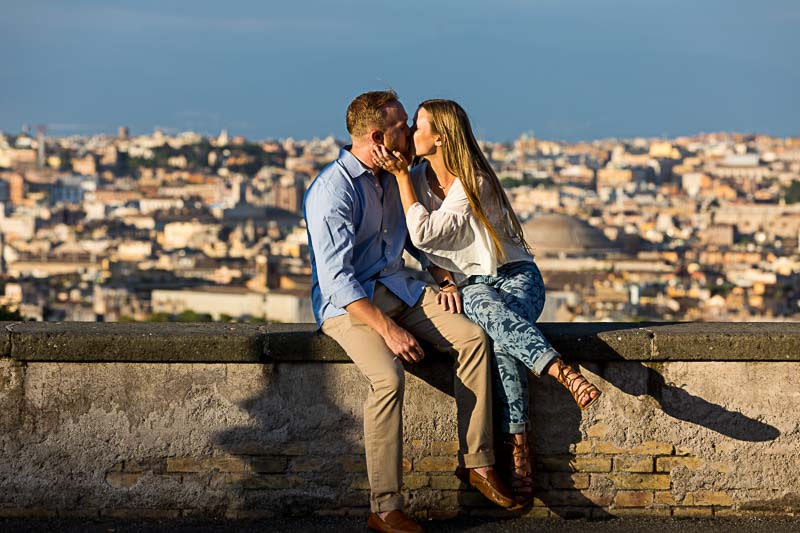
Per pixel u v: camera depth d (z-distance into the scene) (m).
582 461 12.16
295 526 11.93
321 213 11.55
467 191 11.73
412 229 11.73
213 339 11.94
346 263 11.51
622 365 12.09
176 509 12.09
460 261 11.98
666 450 12.15
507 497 11.81
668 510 12.18
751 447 12.13
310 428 12.06
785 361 12.04
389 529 11.60
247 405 12.04
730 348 11.99
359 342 11.55
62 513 12.09
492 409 11.95
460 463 11.99
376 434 11.52
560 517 12.18
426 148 11.91
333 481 12.09
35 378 11.99
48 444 12.04
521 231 12.15
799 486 12.16
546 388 12.13
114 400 12.02
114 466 12.07
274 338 11.93
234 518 12.11
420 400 12.12
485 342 11.69
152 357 11.93
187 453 12.06
